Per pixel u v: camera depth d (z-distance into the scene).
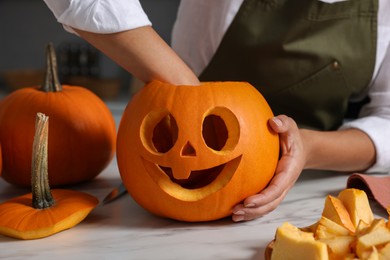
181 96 0.80
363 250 0.61
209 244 0.74
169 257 0.70
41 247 0.74
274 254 0.64
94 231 0.80
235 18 1.16
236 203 0.81
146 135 0.81
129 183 0.83
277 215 0.86
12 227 0.76
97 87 2.82
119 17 0.81
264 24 1.16
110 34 0.82
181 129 0.78
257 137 0.81
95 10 0.80
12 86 2.97
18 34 3.39
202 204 0.80
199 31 1.21
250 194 0.82
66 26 0.86
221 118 0.82
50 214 0.78
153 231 0.80
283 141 0.87
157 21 3.22
